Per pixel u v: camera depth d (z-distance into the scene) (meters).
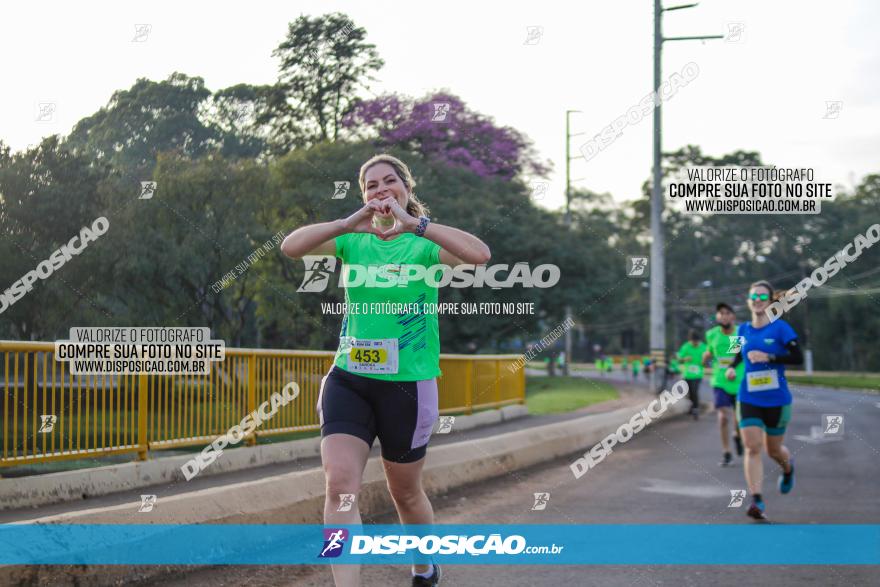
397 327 3.68
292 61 21.50
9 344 5.49
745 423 6.68
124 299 15.77
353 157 21.38
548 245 34.09
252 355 8.17
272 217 20.58
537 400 22.92
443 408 12.28
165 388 6.96
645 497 7.45
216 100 17.08
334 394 3.68
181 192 16.73
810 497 7.55
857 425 17.45
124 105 14.59
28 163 13.34
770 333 6.73
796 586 4.44
